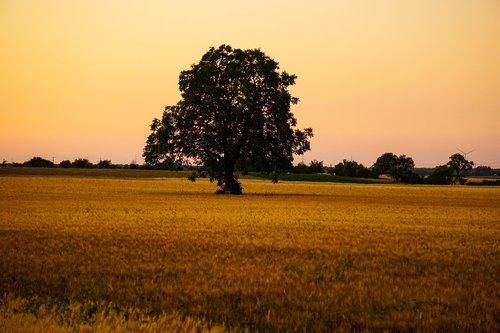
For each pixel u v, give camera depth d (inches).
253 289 526.3
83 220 1230.3
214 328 380.5
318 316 435.5
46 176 4815.5
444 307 472.4
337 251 795.4
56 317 393.1
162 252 758.5
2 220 1211.2
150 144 2466.8
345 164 7283.5
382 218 1418.6
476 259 737.0
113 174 5482.3
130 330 369.7
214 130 2436.0
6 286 530.0
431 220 1390.3
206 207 1716.3
